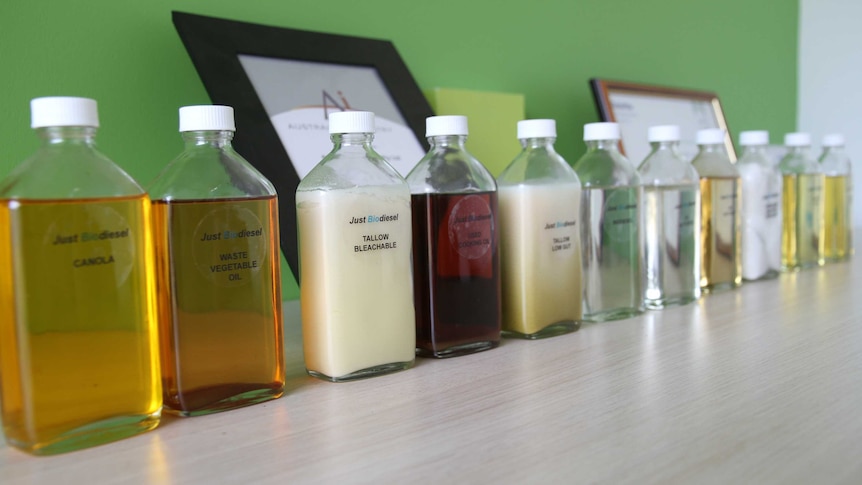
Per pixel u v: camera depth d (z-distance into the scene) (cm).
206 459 46
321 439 49
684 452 45
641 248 89
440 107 102
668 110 138
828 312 86
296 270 78
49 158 49
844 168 132
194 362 55
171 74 84
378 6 101
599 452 45
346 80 91
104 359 49
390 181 64
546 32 125
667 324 83
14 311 47
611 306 87
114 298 50
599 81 124
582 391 58
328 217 61
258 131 78
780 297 98
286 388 62
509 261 77
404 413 54
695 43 160
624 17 140
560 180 78
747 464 42
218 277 56
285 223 78
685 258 95
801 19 200
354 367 63
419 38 106
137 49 81
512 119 111
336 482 42
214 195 56
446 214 69
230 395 56
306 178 64
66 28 76
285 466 44
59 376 48
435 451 46
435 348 69
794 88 200
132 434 51
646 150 129
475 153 106
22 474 44
